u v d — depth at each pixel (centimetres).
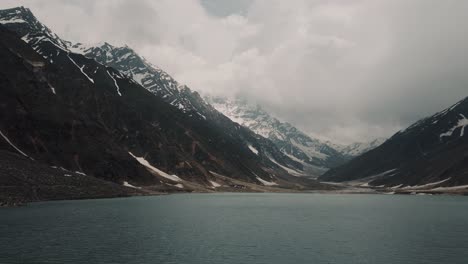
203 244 7819
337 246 7769
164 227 9906
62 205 14500
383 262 6594
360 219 12425
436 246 7788
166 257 6725
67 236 8244
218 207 16500
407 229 10088
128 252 6994
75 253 6819
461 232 9538
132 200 18462
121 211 13088
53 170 19150
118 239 8088
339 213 14662
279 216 13250
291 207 17750
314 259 6762
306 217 12988
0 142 18988
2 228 9056
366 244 7994
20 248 7075
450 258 6838
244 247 7612
